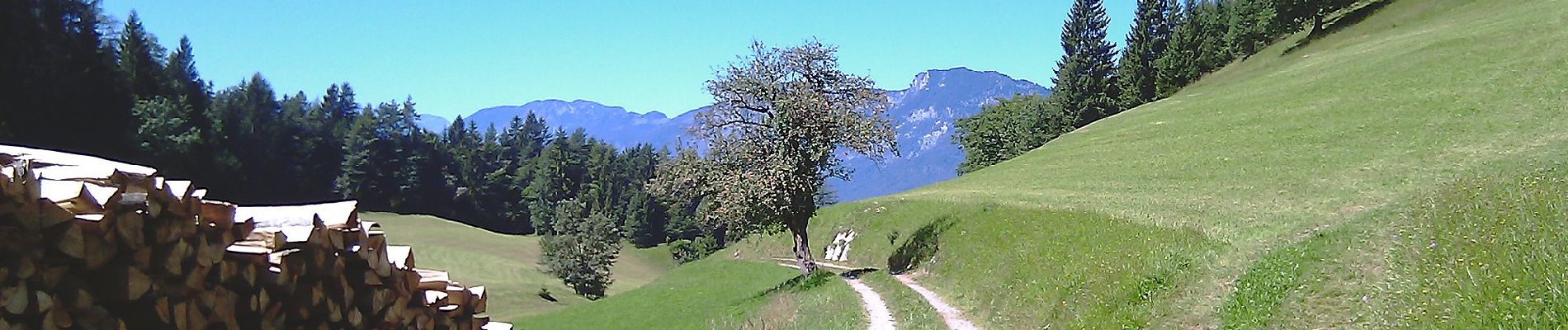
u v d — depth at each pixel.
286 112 153.38
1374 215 19.22
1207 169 40.50
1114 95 134.12
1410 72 52.03
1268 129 48.19
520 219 196.50
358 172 158.38
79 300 6.31
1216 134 52.28
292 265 8.31
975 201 47.59
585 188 195.88
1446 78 46.38
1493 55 47.84
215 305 7.39
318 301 8.63
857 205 70.00
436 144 190.38
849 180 45.88
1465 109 36.62
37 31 77.69
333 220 9.21
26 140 75.50
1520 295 11.64
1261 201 28.55
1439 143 31.28
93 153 84.19
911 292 31.98
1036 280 24.61
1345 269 15.71
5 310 5.81
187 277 7.12
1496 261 13.12
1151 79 131.00
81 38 85.50
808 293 37.91
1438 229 15.94
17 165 6.60
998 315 24.23
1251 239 21.42
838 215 69.06
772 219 45.25
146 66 106.31
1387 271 14.78
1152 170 45.16
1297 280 16.12
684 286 61.16
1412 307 12.94
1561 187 16.36
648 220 187.00
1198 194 33.69
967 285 30.28
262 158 136.00
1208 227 24.61
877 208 62.78
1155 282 19.81
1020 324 22.45
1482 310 11.77
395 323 10.06
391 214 142.50
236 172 118.50
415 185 173.38
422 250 108.38
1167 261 21.16
